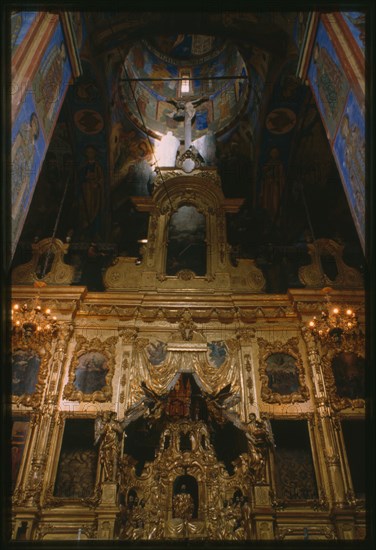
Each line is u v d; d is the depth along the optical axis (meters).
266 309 14.91
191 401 13.74
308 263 16.48
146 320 14.80
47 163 17.23
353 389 13.37
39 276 15.62
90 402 13.21
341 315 12.75
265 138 17.06
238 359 13.98
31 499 11.37
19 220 8.19
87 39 12.38
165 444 13.22
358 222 8.17
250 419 12.56
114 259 16.30
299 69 10.70
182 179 17.67
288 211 18.30
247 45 15.34
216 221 16.94
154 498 12.12
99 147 17.09
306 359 14.03
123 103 17.81
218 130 19.53
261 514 11.19
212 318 14.84
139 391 13.41
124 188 19.19
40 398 13.09
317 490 12.00
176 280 15.62
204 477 12.41
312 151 17.25
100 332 14.58
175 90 20.66
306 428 12.92
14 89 7.64
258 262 16.66
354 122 8.03
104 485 11.53
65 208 18.02
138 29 13.65
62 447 12.56
